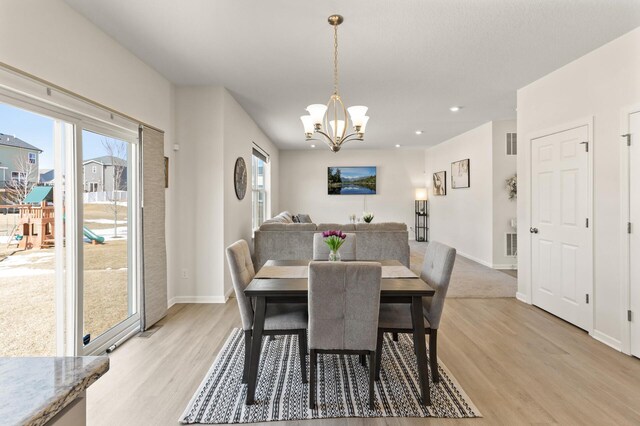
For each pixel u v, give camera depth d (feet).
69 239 7.60
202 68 10.85
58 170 7.38
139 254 10.03
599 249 9.42
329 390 6.83
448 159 24.36
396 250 15.14
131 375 7.41
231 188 13.67
